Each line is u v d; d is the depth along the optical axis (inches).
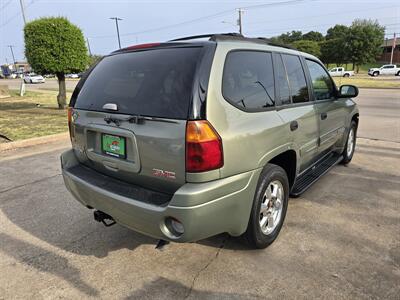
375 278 94.6
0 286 95.3
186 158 80.6
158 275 98.9
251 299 87.9
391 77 1582.2
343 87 165.0
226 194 86.0
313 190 161.3
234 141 86.5
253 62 103.4
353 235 118.6
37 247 115.6
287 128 111.1
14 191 167.6
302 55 139.4
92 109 104.0
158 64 93.7
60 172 198.4
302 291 90.1
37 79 1624.0
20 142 266.8
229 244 114.7
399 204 144.5
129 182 97.3
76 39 457.4
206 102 82.2
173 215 80.2
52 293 92.0
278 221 115.4
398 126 327.0
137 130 88.4
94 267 103.6
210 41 93.3
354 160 212.7
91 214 141.3
